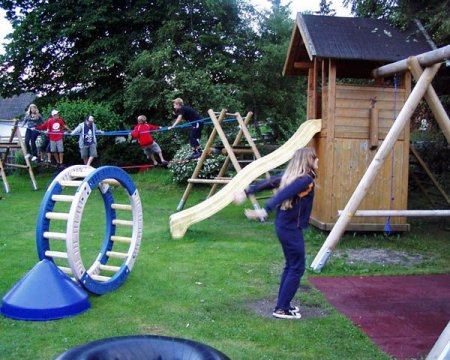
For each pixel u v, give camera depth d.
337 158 8.30
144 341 2.66
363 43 8.45
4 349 3.85
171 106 15.41
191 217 8.22
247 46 17.34
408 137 8.33
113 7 18.06
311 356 3.79
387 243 7.98
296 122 18.14
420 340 4.12
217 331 4.27
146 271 6.14
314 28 8.59
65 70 18.69
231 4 17.06
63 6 17.95
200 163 10.68
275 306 4.94
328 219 8.34
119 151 16.64
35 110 14.19
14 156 17.80
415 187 12.23
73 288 4.75
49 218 5.07
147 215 10.55
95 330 4.27
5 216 10.13
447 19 8.85
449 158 11.87
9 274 5.90
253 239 8.11
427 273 6.28
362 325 4.47
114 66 17.78
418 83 6.47
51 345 3.95
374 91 8.31
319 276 6.11
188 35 16.95
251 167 8.56
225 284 5.64
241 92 16.38
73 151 16.09
